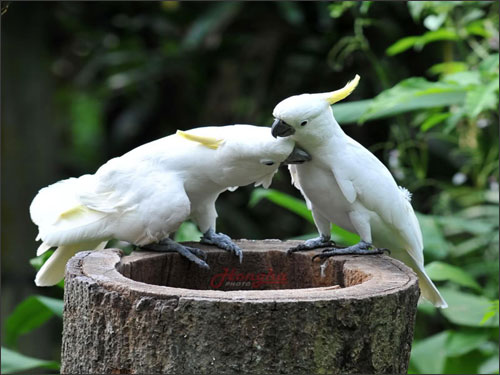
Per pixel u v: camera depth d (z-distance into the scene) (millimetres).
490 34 6641
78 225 4207
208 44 9586
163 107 10828
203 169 4219
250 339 3281
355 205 4234
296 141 4074
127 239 4238
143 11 10469
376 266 4000
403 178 7441
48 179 10219
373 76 8461
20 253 9742
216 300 3277
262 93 9102
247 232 9258
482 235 7395
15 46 10055
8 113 9953
